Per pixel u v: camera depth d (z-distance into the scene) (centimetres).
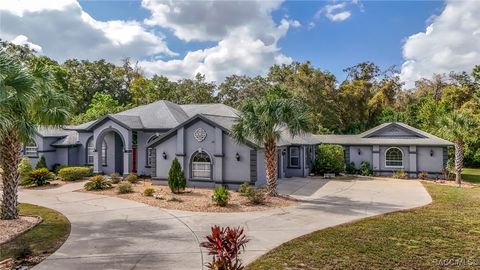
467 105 3612
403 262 761
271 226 1115
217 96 5600
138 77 5753
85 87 5222
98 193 1773
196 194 1723
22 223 1120
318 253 828
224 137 1925
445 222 1142
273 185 1634
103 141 2534
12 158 1165
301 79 3981
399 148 2725
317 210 1372
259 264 753
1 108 975
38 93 1090
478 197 1678
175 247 888
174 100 5278
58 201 1561
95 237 981
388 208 1413
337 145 2809
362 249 857
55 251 850
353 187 2058
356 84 4681
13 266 744
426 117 3784
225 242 571
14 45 4062
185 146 2012
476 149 3428
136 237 982
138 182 2186
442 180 2483
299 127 1524
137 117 2577
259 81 5178
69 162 2634
